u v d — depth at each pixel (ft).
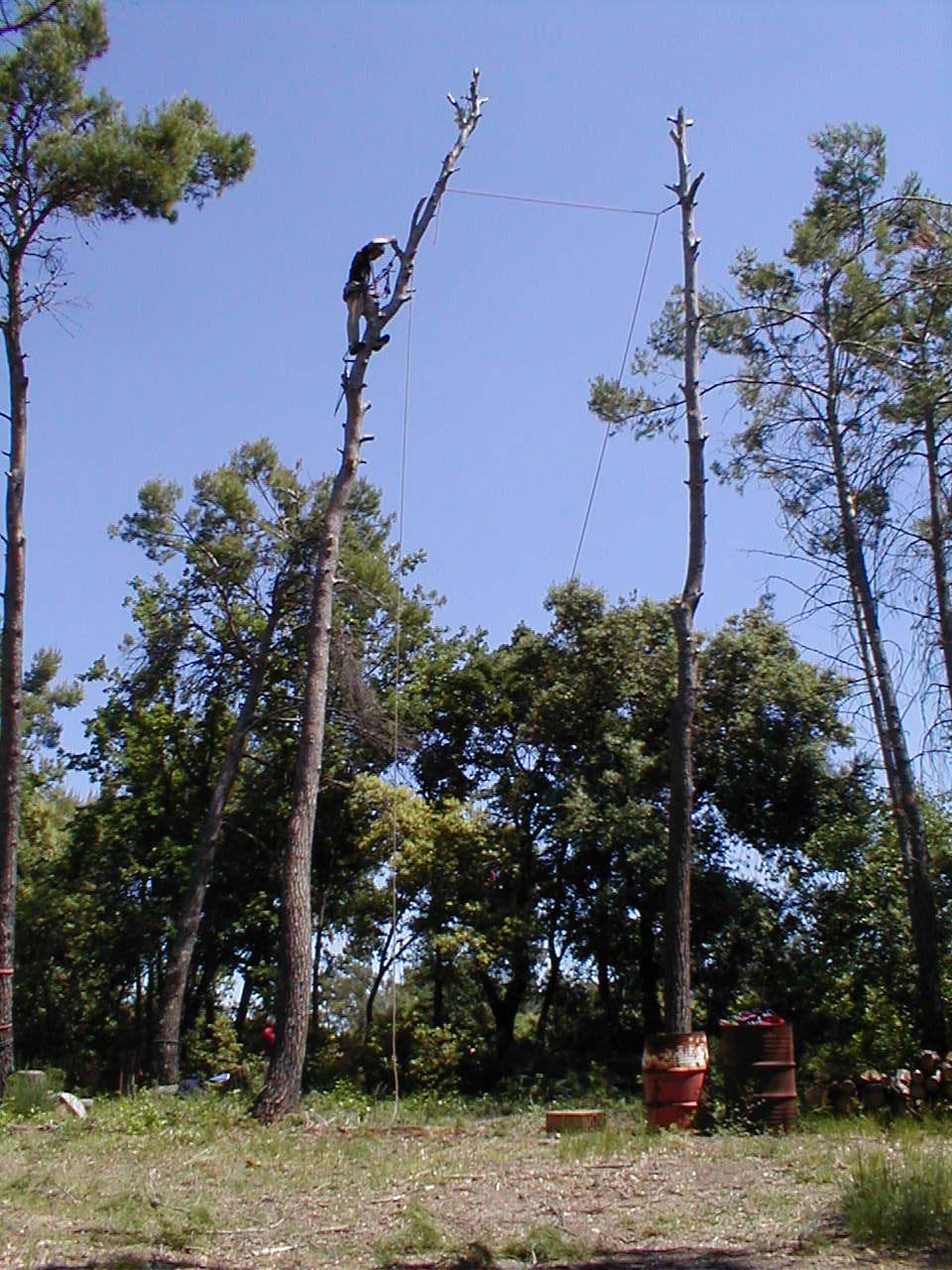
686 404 59.52
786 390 65.21
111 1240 26.37
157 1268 24.07
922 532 52.31
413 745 92.17
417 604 100.94
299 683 92.63
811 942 84.12
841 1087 48.03
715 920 87.61
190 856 95.25
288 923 50.93
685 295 61.11
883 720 63.62
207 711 97.60
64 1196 30.96
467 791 101.30
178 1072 79.56
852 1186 29.71
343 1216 29.25
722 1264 24.80
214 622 92.22
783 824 90.48
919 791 72.69
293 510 89.25
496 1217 29.07
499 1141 43.01
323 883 98.89
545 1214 29.27
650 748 92.27
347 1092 66.59
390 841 89.97
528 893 94.22
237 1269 24.44
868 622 63.16
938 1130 41.27
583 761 92.79
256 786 97.96
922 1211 27.09
